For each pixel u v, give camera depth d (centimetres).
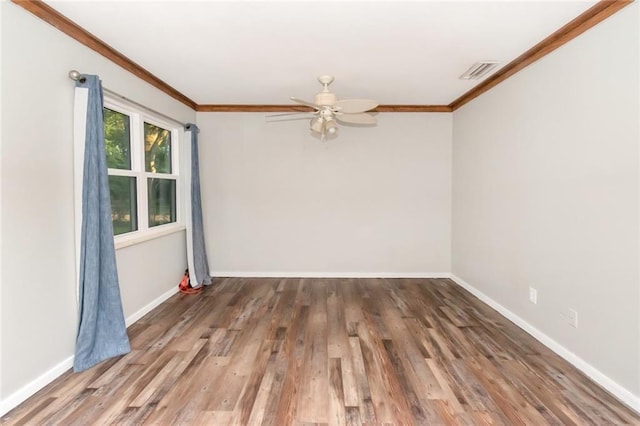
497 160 345
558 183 254
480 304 369
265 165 473
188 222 423
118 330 259
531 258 289
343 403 198
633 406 195
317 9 212
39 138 213
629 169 196
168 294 391
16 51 197
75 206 239
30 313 207
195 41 260
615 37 203
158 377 226
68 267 236
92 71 259
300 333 295
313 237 480
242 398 204
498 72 326
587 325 228
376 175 474
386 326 310
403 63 303
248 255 483
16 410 192
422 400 201
